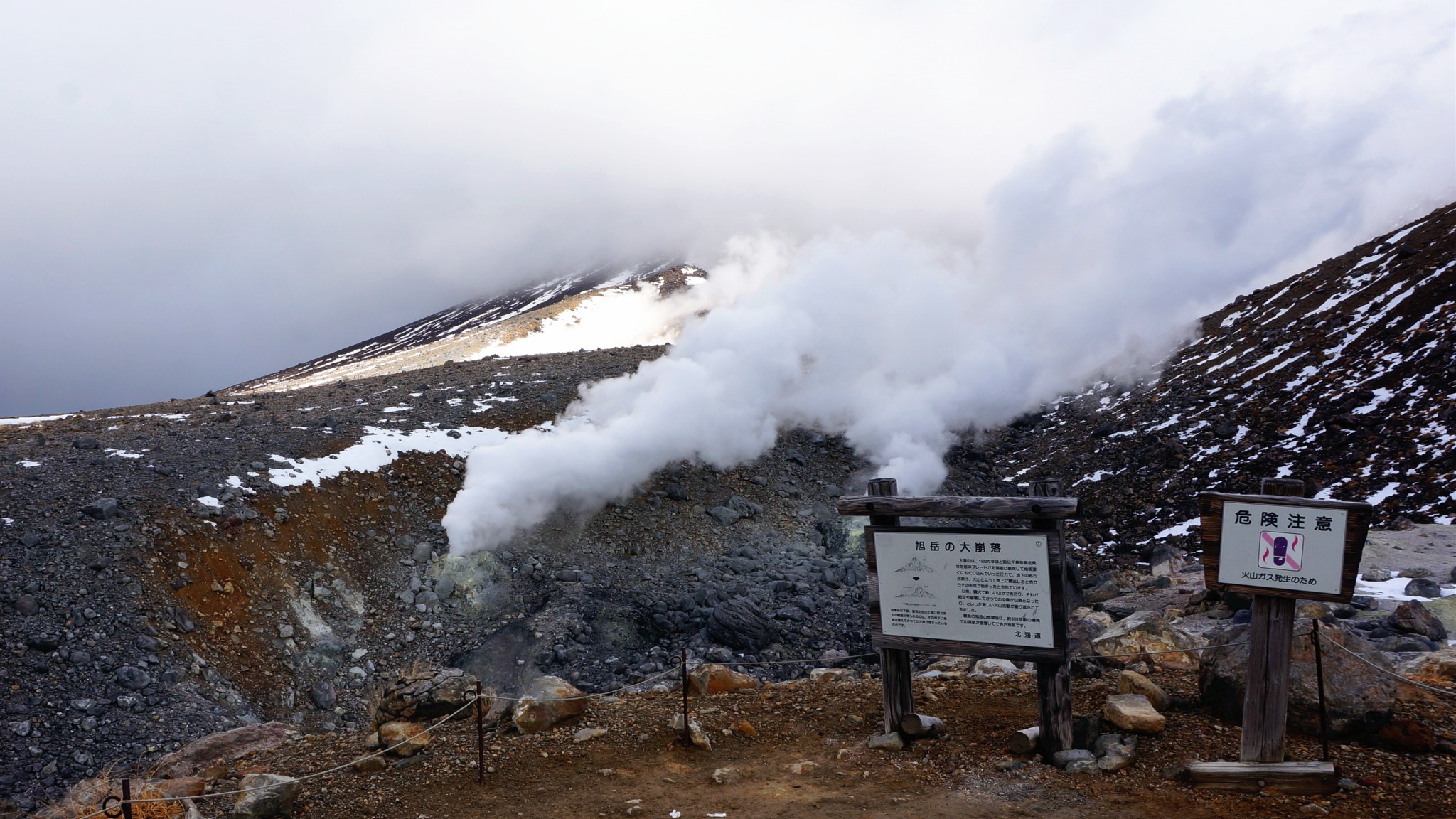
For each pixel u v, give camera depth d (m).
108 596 13.66
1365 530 5.11
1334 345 27.31
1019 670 8.90
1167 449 25.56
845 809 5.56
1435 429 19.95
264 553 16.17
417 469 20.55
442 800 6.00
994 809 5.41
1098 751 6.05
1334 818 4.95
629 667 15.59
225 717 12.42
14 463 17.28
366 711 14.27
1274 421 24.75
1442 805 4.97
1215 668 6.53
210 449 18.91
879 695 8.00
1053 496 5.95
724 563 20.33
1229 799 5.27
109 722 11.68
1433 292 26.19
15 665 12.14
